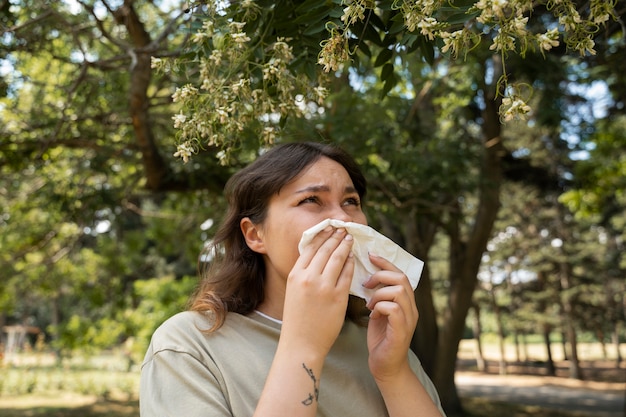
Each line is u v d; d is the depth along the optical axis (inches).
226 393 44.8
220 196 210.2
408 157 208.1
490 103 285.9
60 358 709.9
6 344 1103.0
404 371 47.2
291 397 38.9
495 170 310.3
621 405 560.1
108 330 417.1
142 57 124.1
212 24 60.0
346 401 46.9
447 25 45.6
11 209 275.3
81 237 294.8
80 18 162.4
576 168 372.2
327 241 43.9
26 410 433.7
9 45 129.2
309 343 40.8
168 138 210.5
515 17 40.9
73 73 166.1
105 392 525.0
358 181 54.3
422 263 47.0
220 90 60.3
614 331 965.8
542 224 794.2
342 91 139.0
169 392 43.4
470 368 1023.0
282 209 48.3
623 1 84.4
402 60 82.0
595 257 826.2
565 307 812.0
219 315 47.8
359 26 61.9
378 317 47.2
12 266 303.1
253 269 52.7
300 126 97.6
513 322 869.2
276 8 65.2
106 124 176.2
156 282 410.6
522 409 491.8
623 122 340.2
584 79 258.8
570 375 864.3
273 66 59.9
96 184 244.5
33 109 195.6
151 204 496.1
